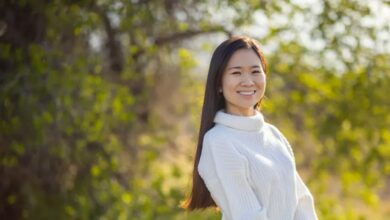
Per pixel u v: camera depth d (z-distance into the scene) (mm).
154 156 6672
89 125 5934
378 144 6715
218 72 2803
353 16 6281
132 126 6773
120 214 6230
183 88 7406
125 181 6680
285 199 2764
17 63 5652
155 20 6258
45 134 5641
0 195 6234
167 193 6305
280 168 2787
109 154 6316
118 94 6070
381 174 6805
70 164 6160
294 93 6938
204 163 2771
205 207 2934
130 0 5707
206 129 2854
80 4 5688
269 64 6508
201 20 6629
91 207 6195
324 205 6727
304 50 6430
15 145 5691
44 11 5535
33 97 5387
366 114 6695
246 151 2730
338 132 6828
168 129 7328
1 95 5316
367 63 6441
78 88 5777
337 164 6914
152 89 7180
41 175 6148
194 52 7172
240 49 2779
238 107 2836
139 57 6895
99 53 6523
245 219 2629
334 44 6309
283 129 7152
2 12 5793
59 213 6191
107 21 6355
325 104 6938
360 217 6879
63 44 5918
